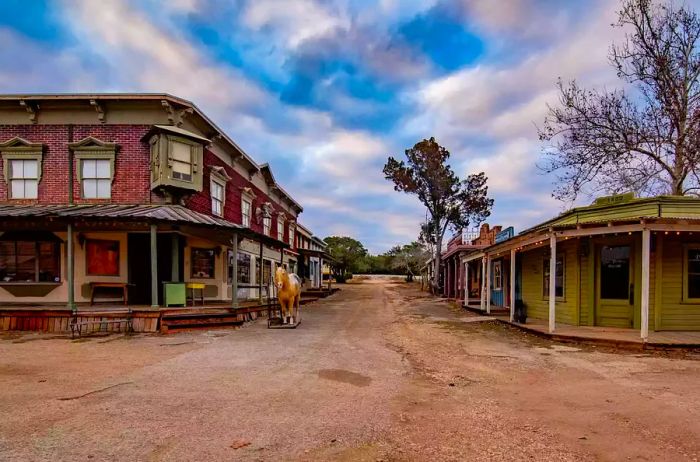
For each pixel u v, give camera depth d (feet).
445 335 39.24
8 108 49.08
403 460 12.50
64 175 48.67
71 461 12.17
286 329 42.32
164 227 44.37
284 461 12.33
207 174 54.60
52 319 39.45
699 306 36.83
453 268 105.19
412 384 21.49
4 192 48.55
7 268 47.50
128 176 48.65
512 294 46.50
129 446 13.25
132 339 35.37
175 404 17.57
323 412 16.74
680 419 15.93
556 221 46.21
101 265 48.65
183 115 49.62
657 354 29.27
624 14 56.03
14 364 25.39
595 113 56.90
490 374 23.75
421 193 127.65
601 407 17.48
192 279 53.42
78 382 21.07
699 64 53.78
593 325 40.27
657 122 55.62
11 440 13.69
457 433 14.69
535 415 16.61
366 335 39.04
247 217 70.38
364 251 254.27
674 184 55.67
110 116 49.37
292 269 105.60
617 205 39.32
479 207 126.41
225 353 29.17
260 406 17.43
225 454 12.75
